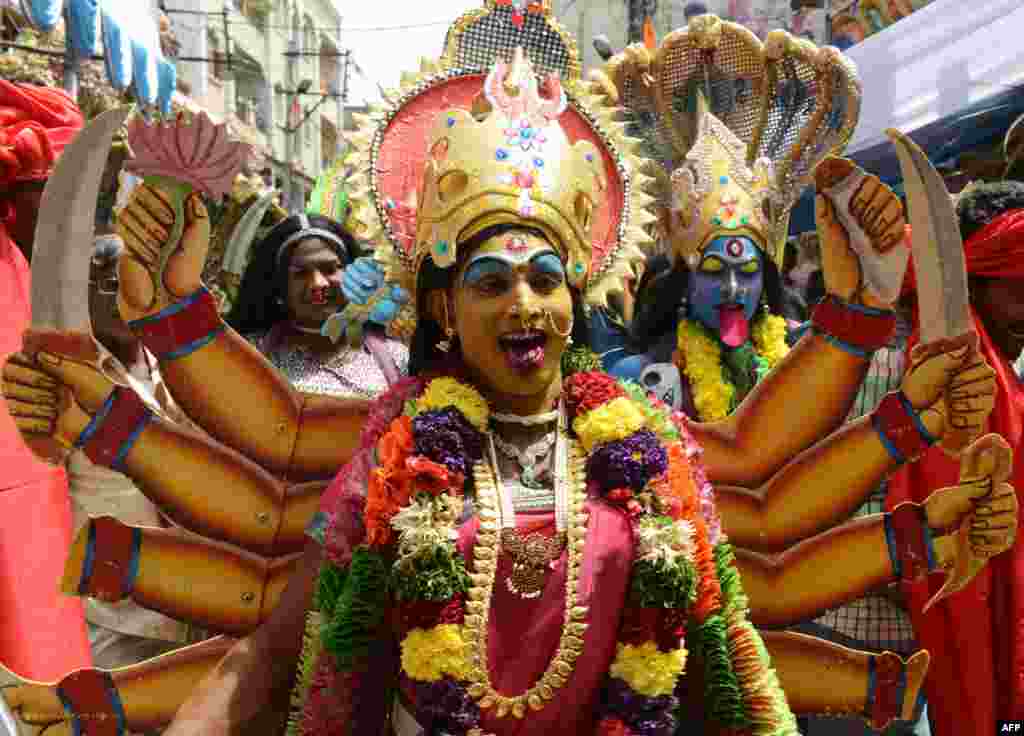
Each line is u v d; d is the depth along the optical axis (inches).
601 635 63.9
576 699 63.7
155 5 406.9
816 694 79.0
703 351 118.1
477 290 66.6
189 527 75.0
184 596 75.1
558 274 67.1
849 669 78.5
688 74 126.3
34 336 68.1
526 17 83.7
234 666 68.5
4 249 93.6
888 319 74.2
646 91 127.6
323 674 64.2
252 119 846.5
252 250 139.3
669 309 124.4
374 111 79.8
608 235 77.2
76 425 70.2
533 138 69.2
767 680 67.9
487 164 67.9
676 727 67.0
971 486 72.6
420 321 74.7
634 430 68.0
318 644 65.3
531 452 68.6
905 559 75.6
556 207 68.0
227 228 150.9
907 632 104.6
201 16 694.5
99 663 101.5
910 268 99.0
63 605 84.0
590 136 78.5
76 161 67.1
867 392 104.4
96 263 103.5
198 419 74.5
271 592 76.9
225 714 66.7
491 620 63.0
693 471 71.6
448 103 80.7
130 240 70.6
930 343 71.8
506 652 63.4
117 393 70.7
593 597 63.9
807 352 76.9
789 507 77.9
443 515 63.4
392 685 67.1
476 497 65.6
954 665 93.0
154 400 102.0
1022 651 92.4
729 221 116.8
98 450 71.1
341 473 70.9
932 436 73.4
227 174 70.8
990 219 102.4
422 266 72.4
